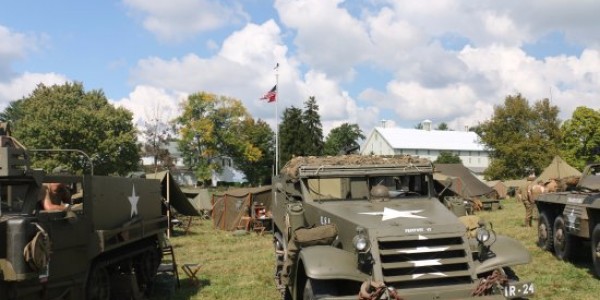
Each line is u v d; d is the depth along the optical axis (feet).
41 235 18.08
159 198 33.96
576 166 192.13
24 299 18.86
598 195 33.30
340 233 20.88
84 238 22.81
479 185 111.55
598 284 30.86
